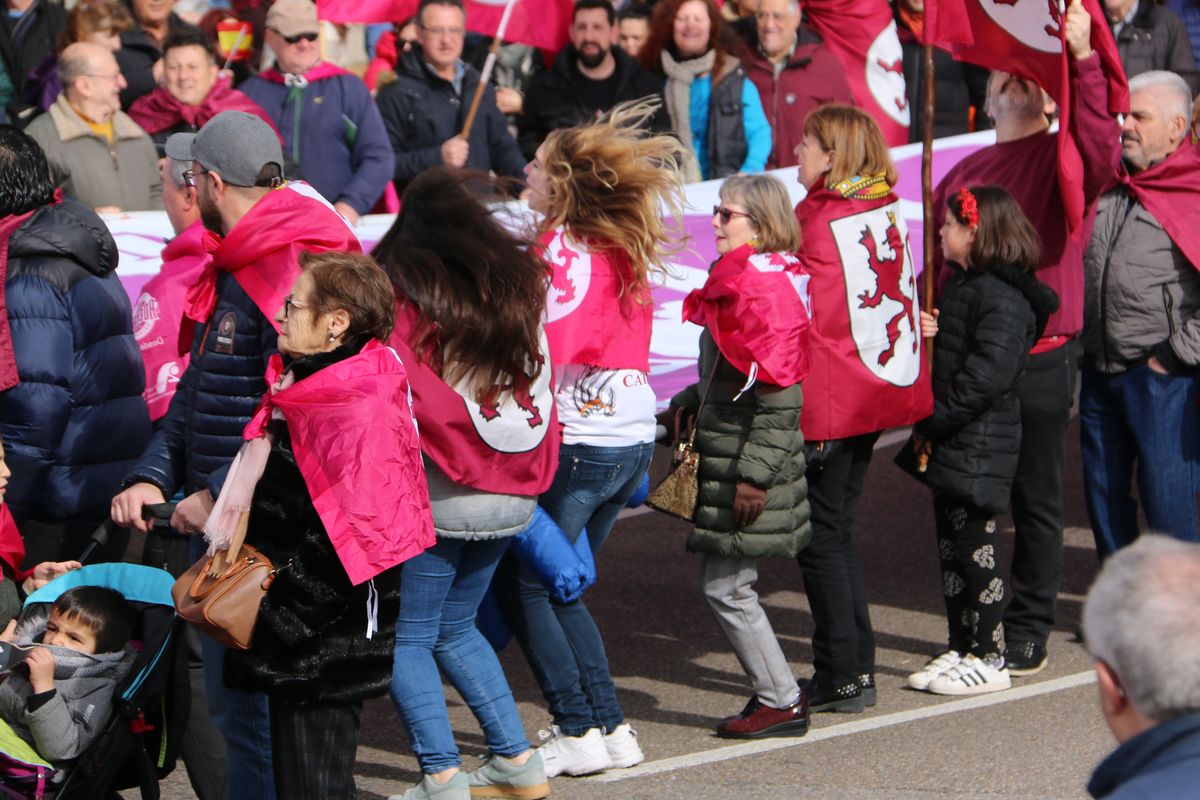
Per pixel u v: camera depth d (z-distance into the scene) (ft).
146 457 42.86
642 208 49.29
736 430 52.54
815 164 56.03
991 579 59.62
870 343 55.26
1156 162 63.87
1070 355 62.59
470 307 43.01
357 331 38.09
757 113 90.27
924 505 86.12
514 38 91.91
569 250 49.24
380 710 58.90
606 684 52.47
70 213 49.06
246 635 36.94
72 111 70.74
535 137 90.43
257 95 79.10
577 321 48.91
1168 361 63.62
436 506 44.01
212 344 41.47
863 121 55.62
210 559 37.58
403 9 88.94
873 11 94.89
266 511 37.42
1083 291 63.46
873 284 55.42
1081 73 59.67
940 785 50.72
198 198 42.06
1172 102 63.05
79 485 48.93
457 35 86.22
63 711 38.58
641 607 71.15
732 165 90.12
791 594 73.20
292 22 77.97
